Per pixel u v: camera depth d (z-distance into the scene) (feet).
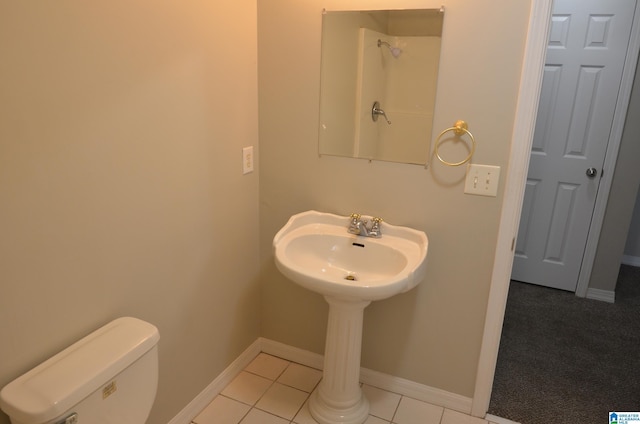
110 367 4.11
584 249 10.25
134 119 4.73
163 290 5.55
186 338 6.11
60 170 4.05
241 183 6.73
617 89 9.14
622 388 7.47
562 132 9.78
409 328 6.77
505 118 5.52
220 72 5.90
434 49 5.66
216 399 6.88
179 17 5.10
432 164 6.03
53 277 4.15
